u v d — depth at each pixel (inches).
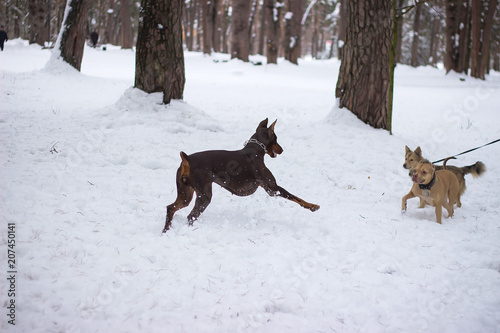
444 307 149.1
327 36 3585.1
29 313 131.3
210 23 1601.9
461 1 1403.8
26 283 145.4
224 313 138.0
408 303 151.3
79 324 128.1
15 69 825.5
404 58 2647.6
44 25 1407.5
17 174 257.9
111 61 1273.4
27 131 373.7
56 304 135.9
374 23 431.8
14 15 2143.2
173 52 458.9
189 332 128.0
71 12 761.0
